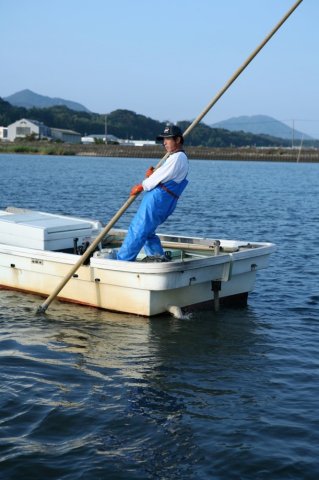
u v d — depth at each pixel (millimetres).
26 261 9305
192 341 7809
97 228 10273
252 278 9492
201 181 42156
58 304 9133
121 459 5051
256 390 6402
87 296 8922
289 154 100688
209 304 9102
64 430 5477
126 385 6426
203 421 5695
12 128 132000
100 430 5484
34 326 8234
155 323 8398
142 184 8211
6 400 5992
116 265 8297
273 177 51094
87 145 103688
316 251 14094
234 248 9609
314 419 5770
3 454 5066
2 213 10836
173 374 6758
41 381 6465
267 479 4820
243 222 19906
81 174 44625
